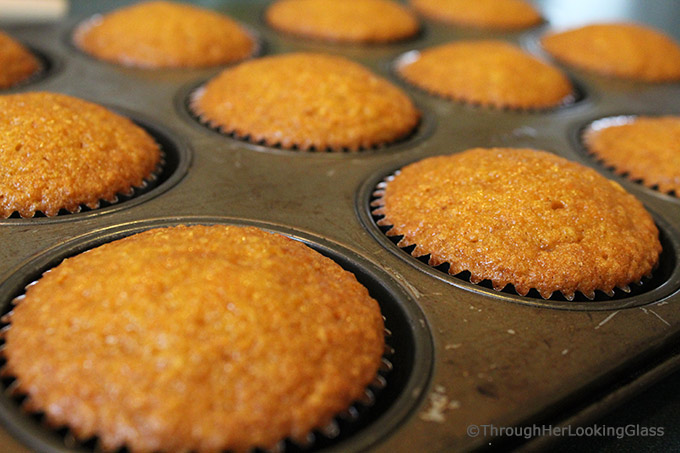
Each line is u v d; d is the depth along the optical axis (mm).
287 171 242
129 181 229
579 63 353
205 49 310
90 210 218
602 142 279
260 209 224
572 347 188
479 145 270
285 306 165
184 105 278
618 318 200
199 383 145
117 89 283
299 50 340
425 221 218
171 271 168
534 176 219
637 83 343
